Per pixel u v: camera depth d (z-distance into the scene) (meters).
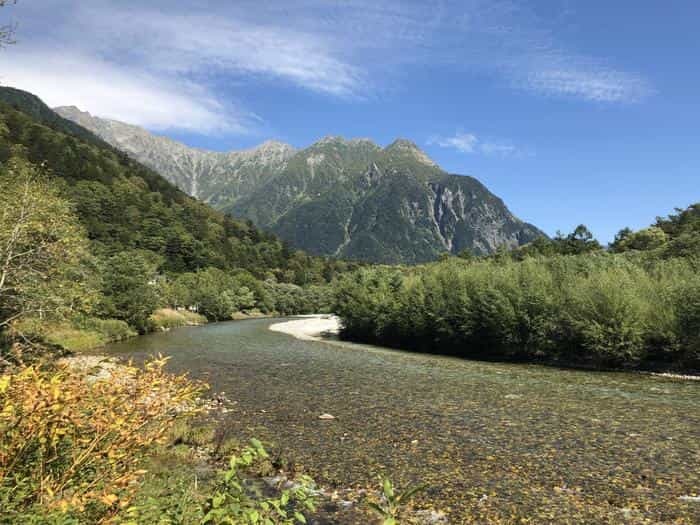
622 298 29.19
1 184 23.02
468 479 10.70
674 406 17.62
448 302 40.25
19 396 3.96
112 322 48.66
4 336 21.25
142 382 4.57
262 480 10.86
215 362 31.45
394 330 46.94
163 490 6.14
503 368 29.41
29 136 185.50
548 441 13.30
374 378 24.95
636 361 28.70
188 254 153.75
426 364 31.27
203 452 12.59
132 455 4.59
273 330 65.44
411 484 10.51
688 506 9.09
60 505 3.58
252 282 132.75
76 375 4.52
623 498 9.51
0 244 21.94
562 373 27.03
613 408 17.31
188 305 94.69
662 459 11.64
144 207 180.00
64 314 24.75
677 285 29.09
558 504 9.33
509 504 9.40
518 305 34.00
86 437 4.27
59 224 23.89
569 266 41.16
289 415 16.72
